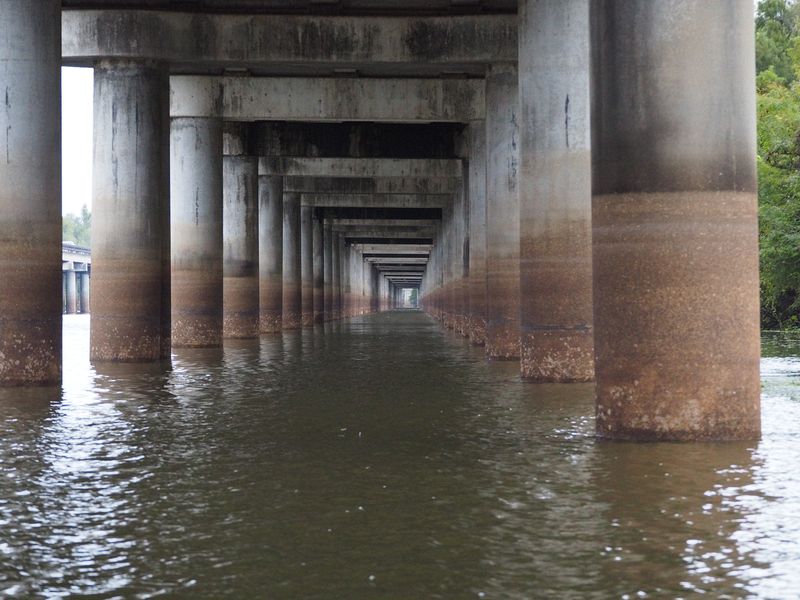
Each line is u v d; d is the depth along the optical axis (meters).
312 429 15.50
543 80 22.20
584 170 22.12
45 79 21.88
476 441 14.24
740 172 13.36
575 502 10.36
